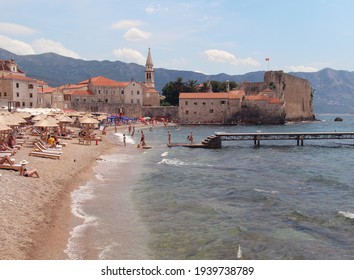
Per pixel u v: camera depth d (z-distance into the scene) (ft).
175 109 474.08
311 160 158.71
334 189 96.89
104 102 445.78
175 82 534.37
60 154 122.83
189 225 64.85
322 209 76.18
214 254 52.08
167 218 68.85
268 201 81.71
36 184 81.30
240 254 52.01
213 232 61.31
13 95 337.72
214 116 463.01
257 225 65.26
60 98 417.28
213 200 83.30
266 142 262.88
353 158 167.32
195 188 96.17
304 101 649.61
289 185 101.91
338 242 57.41
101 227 62.28
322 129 415.44
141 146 195.21
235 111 464.24
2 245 47.57
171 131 350.02
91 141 196.65
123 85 477.77
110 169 120.98
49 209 67.31
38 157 117.29
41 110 257.96
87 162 125.80
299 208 76.38
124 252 52.21
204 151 188.65
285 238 58.90
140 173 116.47
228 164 142.82
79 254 50.60
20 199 67.51
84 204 75.77
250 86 548.72
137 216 69.51
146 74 572.92
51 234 56.03
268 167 136.15
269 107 468.75
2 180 76.64
